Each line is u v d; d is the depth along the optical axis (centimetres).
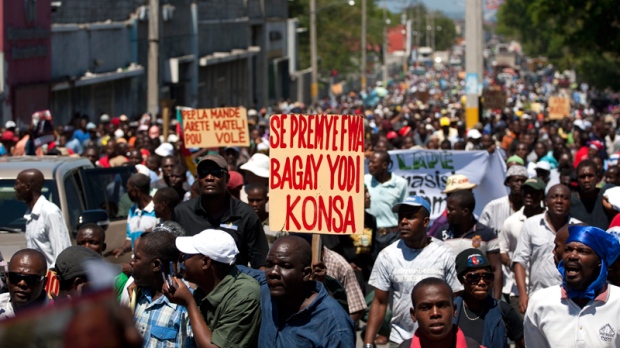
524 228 797
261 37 6181
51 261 781
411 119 3159
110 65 3478
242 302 486
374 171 1019
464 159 1352
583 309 492
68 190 927
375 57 11844
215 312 490
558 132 2639
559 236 607
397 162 1361
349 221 602
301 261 474
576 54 6438
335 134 603
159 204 838
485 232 805
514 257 807
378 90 6238
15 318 147
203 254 488
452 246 797
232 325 483
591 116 4303
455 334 489
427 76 13962
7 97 2544
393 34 16212
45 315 146
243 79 5775
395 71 13600
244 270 545
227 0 5388
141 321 508
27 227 787
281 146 611
